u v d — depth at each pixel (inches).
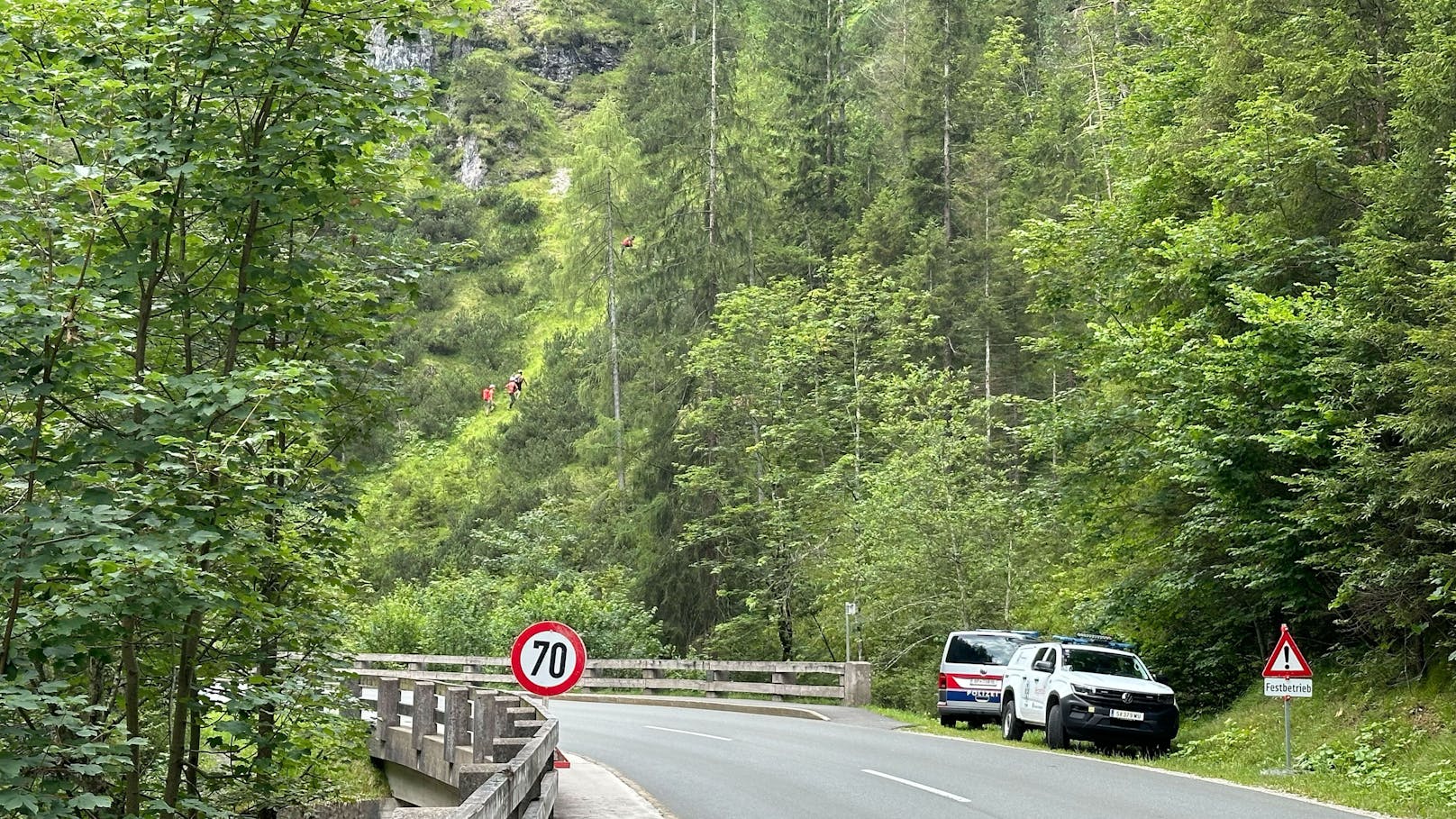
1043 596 1326.3
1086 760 784.3
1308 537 823.7
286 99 465.1
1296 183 888.3
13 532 401.7
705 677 1464.1
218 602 436.1
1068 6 3157.0
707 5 2123.5
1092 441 974.4
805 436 1856.5
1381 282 794.8
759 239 2194.9
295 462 499.2
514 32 5206.7
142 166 455.5
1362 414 770.8
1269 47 985.5
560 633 576.1
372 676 903.1
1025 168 2434.8
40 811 381.1
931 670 1346.0
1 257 420.2
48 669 446.9
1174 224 978.1
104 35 437.7
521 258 3900.1
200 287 479.2
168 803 473.4
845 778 696.4
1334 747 741.3
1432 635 786.8
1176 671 992.9
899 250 2365.9
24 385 413.4
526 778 381.7
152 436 430.6
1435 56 798.5
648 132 2073.1
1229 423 828.6
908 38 2844.5
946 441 1443.2
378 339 518.3
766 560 1704.0
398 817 261.3
